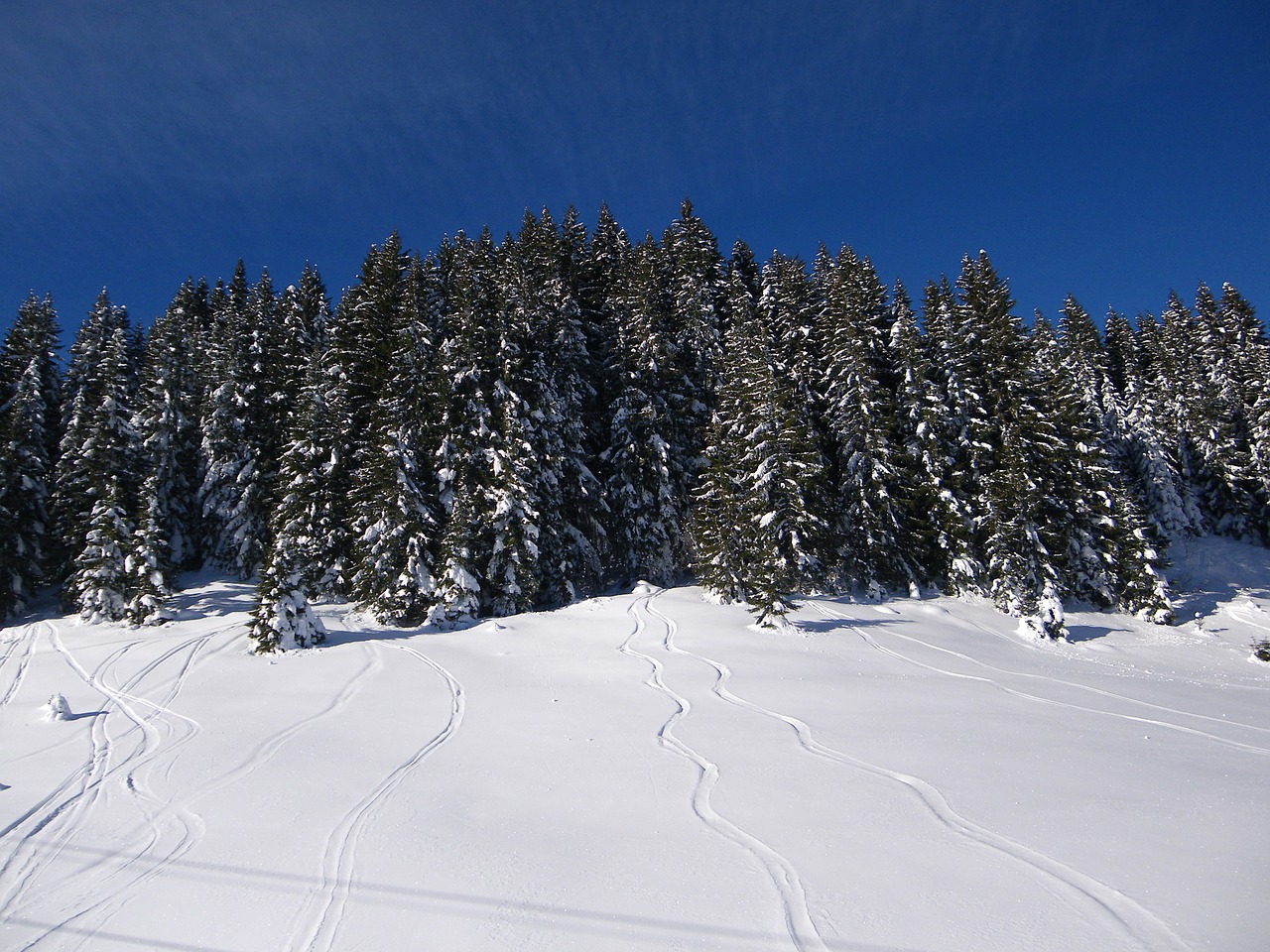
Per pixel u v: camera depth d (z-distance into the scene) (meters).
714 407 35.41
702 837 8.38
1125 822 8.23
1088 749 11.42
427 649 21.19
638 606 26.69
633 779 10.54
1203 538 45.31
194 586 32.44
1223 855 7.30
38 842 9.01
